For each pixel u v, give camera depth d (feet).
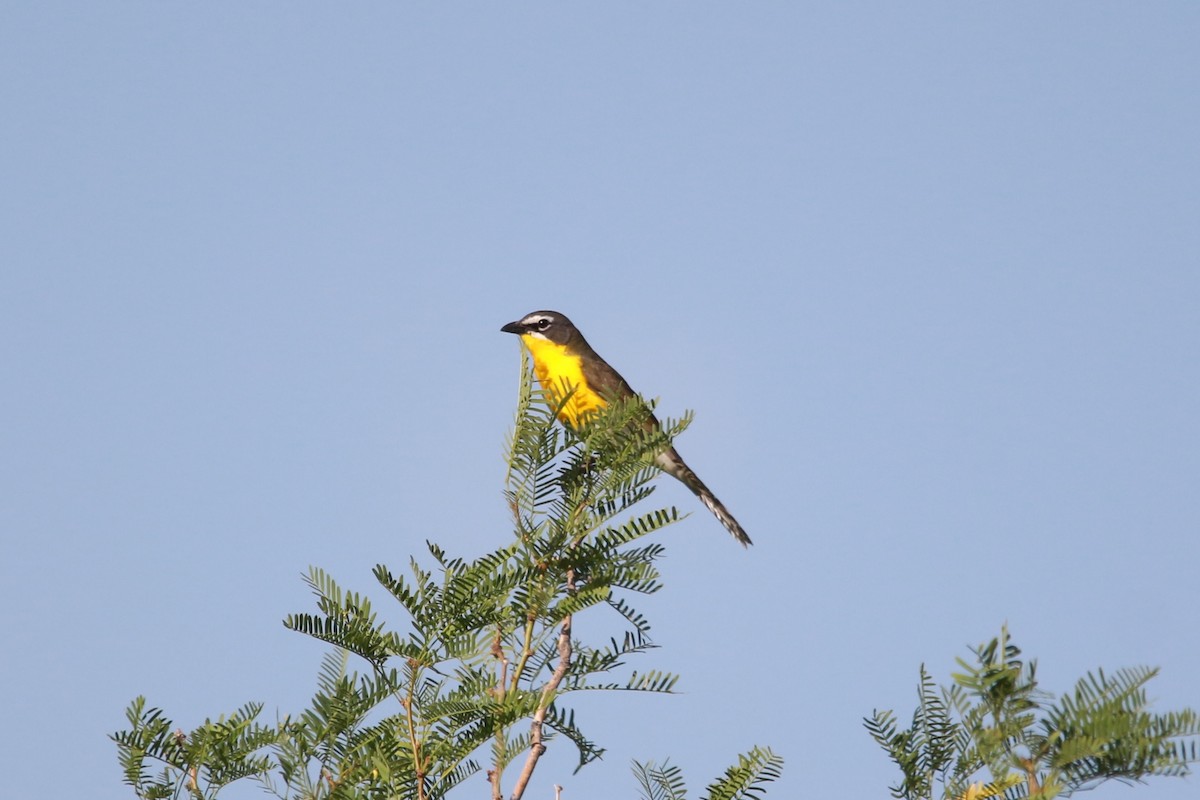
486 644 27.58
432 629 27.45
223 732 26.27
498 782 27.07
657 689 27.17
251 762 26.43
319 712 26.99
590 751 27.48
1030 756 18.40
